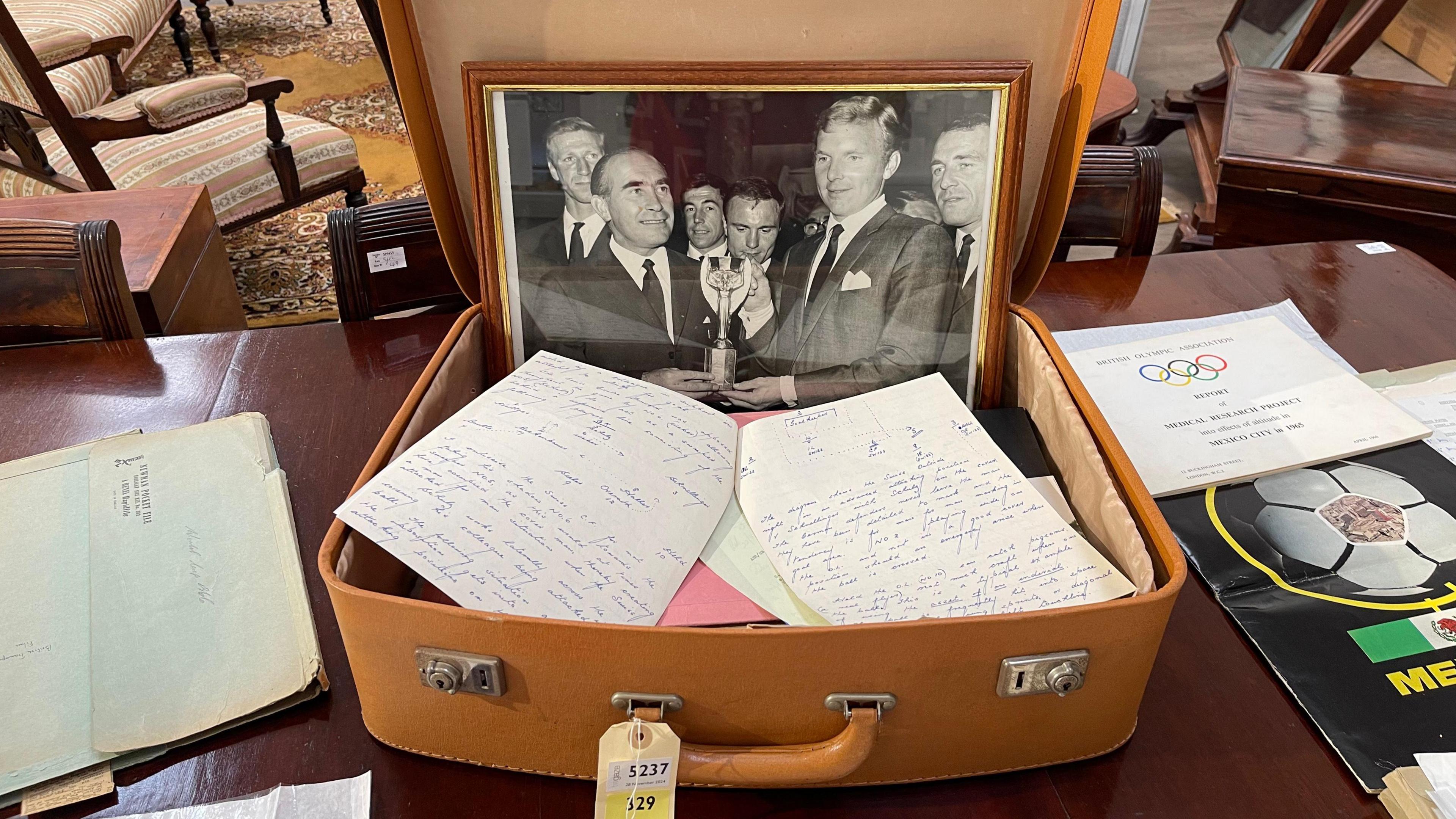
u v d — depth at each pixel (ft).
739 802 1.65
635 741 1.46
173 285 3.80
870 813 1.63
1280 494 2.27
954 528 1.88
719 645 1.44
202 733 1.68
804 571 1.82
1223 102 7.93
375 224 3.13
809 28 2.05
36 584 1.94
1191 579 2.08
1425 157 4.78
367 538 1.70
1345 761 1.68
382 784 1.65
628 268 2.21
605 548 1.80
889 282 2.22
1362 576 2.04
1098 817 1.62
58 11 7.70
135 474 2.21
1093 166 3.53
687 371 2.32
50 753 1.63
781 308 2.25
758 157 2.11
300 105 9.96
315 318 6.42
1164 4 8.81
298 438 2.47
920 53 2.09
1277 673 1.84
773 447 2.12
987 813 1.63
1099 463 1.84
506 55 2.07
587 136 2.09
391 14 1.94
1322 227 4.95
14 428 2.48
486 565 1.70
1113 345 2.82
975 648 1.47
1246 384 2.62
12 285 2.87
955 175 2.12
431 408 2.02
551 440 1.99
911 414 2.17
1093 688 1.57
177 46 10.77
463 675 1.52
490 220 2.15
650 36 2.05
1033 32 2.06
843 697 1.53
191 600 1.90
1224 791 1.66
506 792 1.65
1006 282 2.21
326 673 1.83
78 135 5.56
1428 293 3.19
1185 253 3.42
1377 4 6.31
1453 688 1.80
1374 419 2.46
